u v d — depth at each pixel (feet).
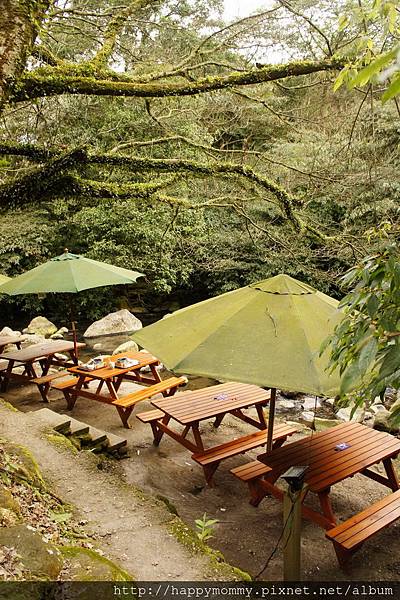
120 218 35.47
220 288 38.70
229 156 24.77
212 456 13.25
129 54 18.61
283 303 10.71
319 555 10.72
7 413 15.66
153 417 15.49
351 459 11.93
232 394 16.01
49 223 38.29
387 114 21.09
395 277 4.80
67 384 19.21
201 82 12.03
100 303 43.06
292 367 9.21
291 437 17.25
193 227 34.37
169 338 11.07
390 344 4.54
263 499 12.98
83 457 12.78
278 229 26.32
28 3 9.48
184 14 24.07
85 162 13.05
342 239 17.37
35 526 8.82
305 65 12.06
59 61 13.07
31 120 22.88
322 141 22.18
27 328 37.42
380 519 10.48
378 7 6.31
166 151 29.45
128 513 10.24
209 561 8.78
